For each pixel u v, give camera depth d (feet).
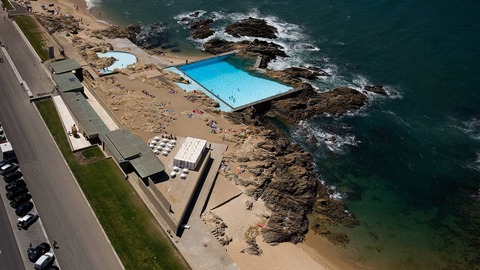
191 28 444.55
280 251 223.92
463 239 250.16
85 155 248.11
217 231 217.56
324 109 335.67
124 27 431.02
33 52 343.05
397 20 460.96
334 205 261.24
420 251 241.96
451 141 317.63
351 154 302.25
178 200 222.28
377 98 354.13
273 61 394.32
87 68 337.52
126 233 204.74
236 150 269.44
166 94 317.42
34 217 205.98
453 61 398.62
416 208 267.18
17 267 185.37
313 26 451.53
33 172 233.76
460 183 286.25
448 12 472.44
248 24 440.04
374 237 246.88
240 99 330.34
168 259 195.42
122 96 306.96
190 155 244.63
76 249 195.00
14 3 431.84
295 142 307.78
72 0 487.61
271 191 249.34
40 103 287.48
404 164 297.74
